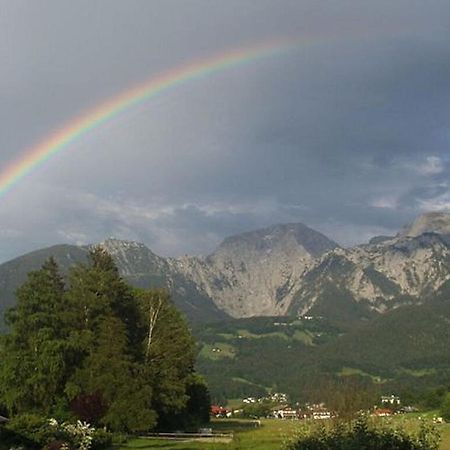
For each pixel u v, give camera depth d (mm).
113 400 62906
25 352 64062
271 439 62031
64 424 48812
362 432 22203
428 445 22234
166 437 66125
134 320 75938
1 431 42969
